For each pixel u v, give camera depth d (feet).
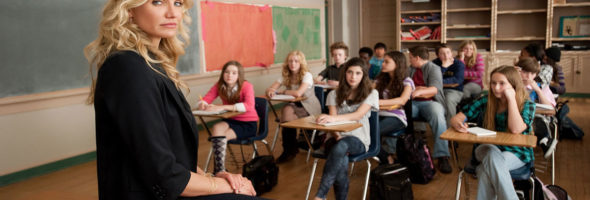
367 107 9.96
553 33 26.84
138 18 3.14
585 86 24.99
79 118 14.11
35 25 12.61
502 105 8.73
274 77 23.61
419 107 13.35
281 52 23.97
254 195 3.69
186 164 3.29
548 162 13.03
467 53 18.90
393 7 31.22
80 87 14.05
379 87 12.73
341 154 9.10
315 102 14.33
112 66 2.88
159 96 3.01
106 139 3.00
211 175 3.82
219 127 11.56
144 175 2.88
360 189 11.07
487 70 27.86
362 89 10.17
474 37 28.25
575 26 26.03
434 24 30.01
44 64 12.91
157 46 3.42
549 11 25.75
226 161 13.79
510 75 8.41
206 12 18.45
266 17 22.41
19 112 12.38
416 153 11.16
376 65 19.60
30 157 12.74
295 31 25.07
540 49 16.26
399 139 11.32
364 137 9.80
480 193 8.05
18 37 12.21
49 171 13.23
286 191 11.08
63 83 13.51
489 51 27.86
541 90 12.80
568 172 12.09
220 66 19.56
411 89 12.25
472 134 8.26
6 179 12.13
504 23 28.32
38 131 12.91
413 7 30.50
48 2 12.91
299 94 14.20
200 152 15.12
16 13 12.12
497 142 7.59
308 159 13.80
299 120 10.03
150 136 2.83
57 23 13.20
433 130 12.71
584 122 18.65
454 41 30.07
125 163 2.99
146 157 2.83
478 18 28.91
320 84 17.34
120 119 2.78
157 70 3.09
